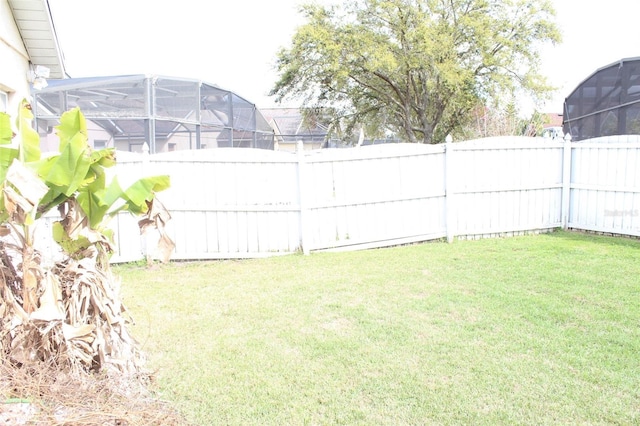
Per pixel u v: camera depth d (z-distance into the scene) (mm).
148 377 3809
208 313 5828
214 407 3654
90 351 3324
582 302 5895
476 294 6324
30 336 3043
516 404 3615
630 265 7668
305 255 9180
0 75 6730
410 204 10125
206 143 16859
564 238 10211
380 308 5848
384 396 3779
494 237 10656
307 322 5438
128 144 15820
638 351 4477
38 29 7645
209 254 9031
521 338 4836
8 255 3309
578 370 4129
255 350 4695
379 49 23750
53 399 2686
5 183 2932
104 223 3857
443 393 3795
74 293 3387
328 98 27984
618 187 10008
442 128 28562
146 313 5836
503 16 25297
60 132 3498
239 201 9039
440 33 23859
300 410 3602
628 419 3393
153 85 14141
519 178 10719
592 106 15234
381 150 9812
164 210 3969
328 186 9453
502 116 25312
